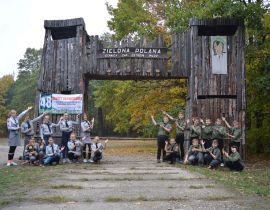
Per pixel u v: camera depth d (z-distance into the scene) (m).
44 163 13.83
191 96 16.58
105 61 16.89
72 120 16.58
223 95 16.64
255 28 17.80
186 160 14.66
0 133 56.22
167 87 23.09
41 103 16.77
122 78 17.75
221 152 14.59
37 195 8.30
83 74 16.92
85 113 16.75
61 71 16.98
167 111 23.17
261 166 15.15
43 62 17.08
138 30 22.69
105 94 29.22
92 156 15.71
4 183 9.80
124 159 17.42
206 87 16.59
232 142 14.98
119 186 9.52
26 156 14.23
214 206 7.39
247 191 8.99
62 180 10.33
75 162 14.98
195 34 16.75
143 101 23.62
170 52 17.92
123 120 29.45
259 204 7.63
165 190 9.00
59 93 16.94
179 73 16.83
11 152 13.90
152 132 25.86
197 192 8.78
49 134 14.86
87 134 15.45
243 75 16.64
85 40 17.12
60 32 17.92
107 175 11.37
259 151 20.39
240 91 16.58
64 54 17.05
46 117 14.97
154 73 16.80
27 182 9.95
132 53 16.80
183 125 15.34
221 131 14.58
